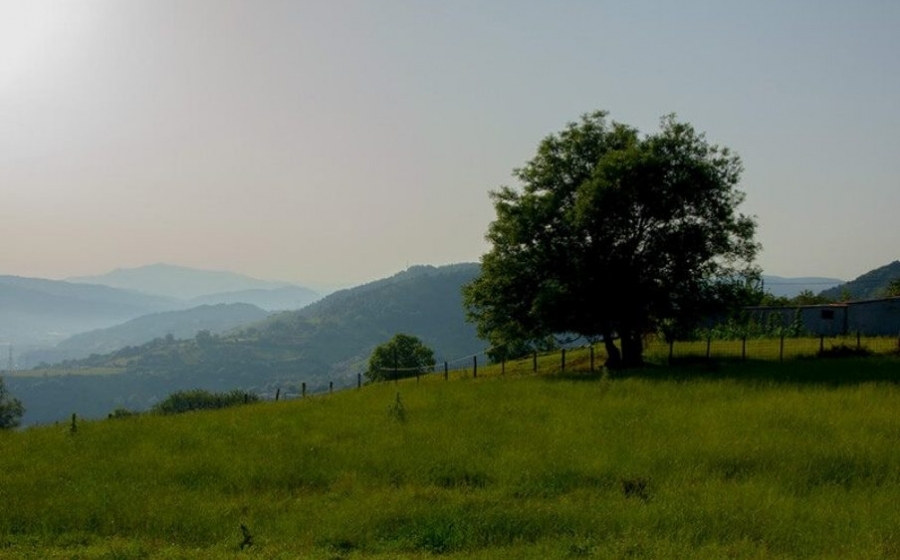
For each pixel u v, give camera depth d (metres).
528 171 50.19
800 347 52.41
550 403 30.86
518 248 48.91
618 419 26.34
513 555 13.55
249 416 32.12
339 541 14.93
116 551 14.01
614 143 49.78
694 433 23.52
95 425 31.16
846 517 15.50
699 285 47.44
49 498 18.11
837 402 28.36
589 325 47.53
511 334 50.94
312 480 20.00
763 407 27.44
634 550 13.61
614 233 46.56
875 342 52.28
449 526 15.45
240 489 19.34
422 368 97.25
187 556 13.80
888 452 20.62
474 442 23.28
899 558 13.05
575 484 18.80
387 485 19.28
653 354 53.50
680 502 16.58
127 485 19.62
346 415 30.47
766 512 15.74
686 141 47.53
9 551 14.28
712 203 47.44
